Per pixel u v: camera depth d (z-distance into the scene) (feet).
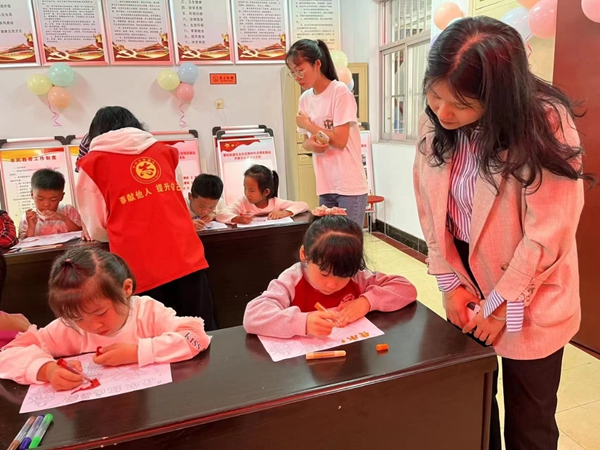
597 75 6.86
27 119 12.94
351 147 7.93
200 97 14.15
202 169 14.56
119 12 12.93
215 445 2.76
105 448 2.54
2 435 2.62
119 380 3.09
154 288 5.99
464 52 2.86
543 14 7.47
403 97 14.92
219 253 7.44
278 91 14.79
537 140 2.97
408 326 3.73
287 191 15.56
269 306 3.76
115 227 5.75
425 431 3.26
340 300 4.23
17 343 3.45
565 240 3.27
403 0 14.46
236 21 13.94
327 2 14.62
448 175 3.82
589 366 7.23
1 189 12.85
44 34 12.58
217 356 3.37
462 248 4.12
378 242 15.10
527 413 3.87
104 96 13.34
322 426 2.96
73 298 3.24
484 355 3.26
